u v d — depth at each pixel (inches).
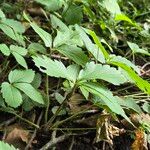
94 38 15.8
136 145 15.4
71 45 16.6
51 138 15.3
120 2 26.9
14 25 17.4
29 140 15.0
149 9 27.4
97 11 24.1
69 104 16.8
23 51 15.9
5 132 15.1
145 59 22.5
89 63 14.8
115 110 13.3
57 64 14.6
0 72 17.3
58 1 21.2
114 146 16.0
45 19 23.5
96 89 13.9
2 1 22.6
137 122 16.4
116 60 16.7
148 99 18.4
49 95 17.3
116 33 24.2
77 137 16.0
